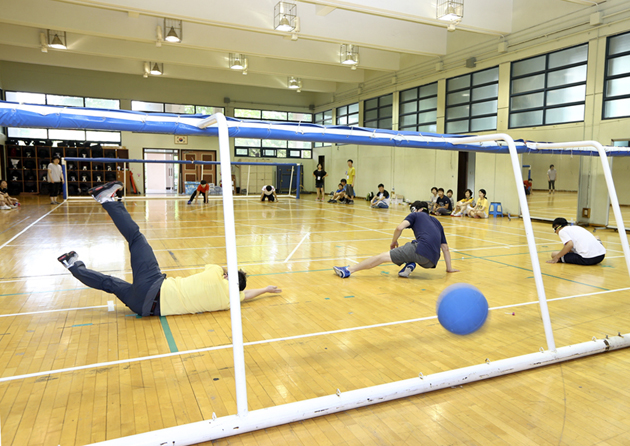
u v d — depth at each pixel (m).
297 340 3.20
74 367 2.71
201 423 2.00
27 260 5.84
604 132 10.20
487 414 2.24
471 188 16.02
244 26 11.24
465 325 2.47
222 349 3.02
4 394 2.36
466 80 14.33
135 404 2.27
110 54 14.55
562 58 11.22
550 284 4.93
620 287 4.81
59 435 1.98
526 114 12.30
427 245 4.91
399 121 17.56
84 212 12.09
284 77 20.36
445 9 10.37
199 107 21.58
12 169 18.38
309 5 12.06
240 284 3.97
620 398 2.41
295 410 2.14
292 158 24.22
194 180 22.33
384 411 2.27
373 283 4.95
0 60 17.56
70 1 9.69
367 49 16.31
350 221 11.14
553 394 2.46
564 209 10.94
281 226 9.92
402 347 3.09
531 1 11.84
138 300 3.61
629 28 9.62
